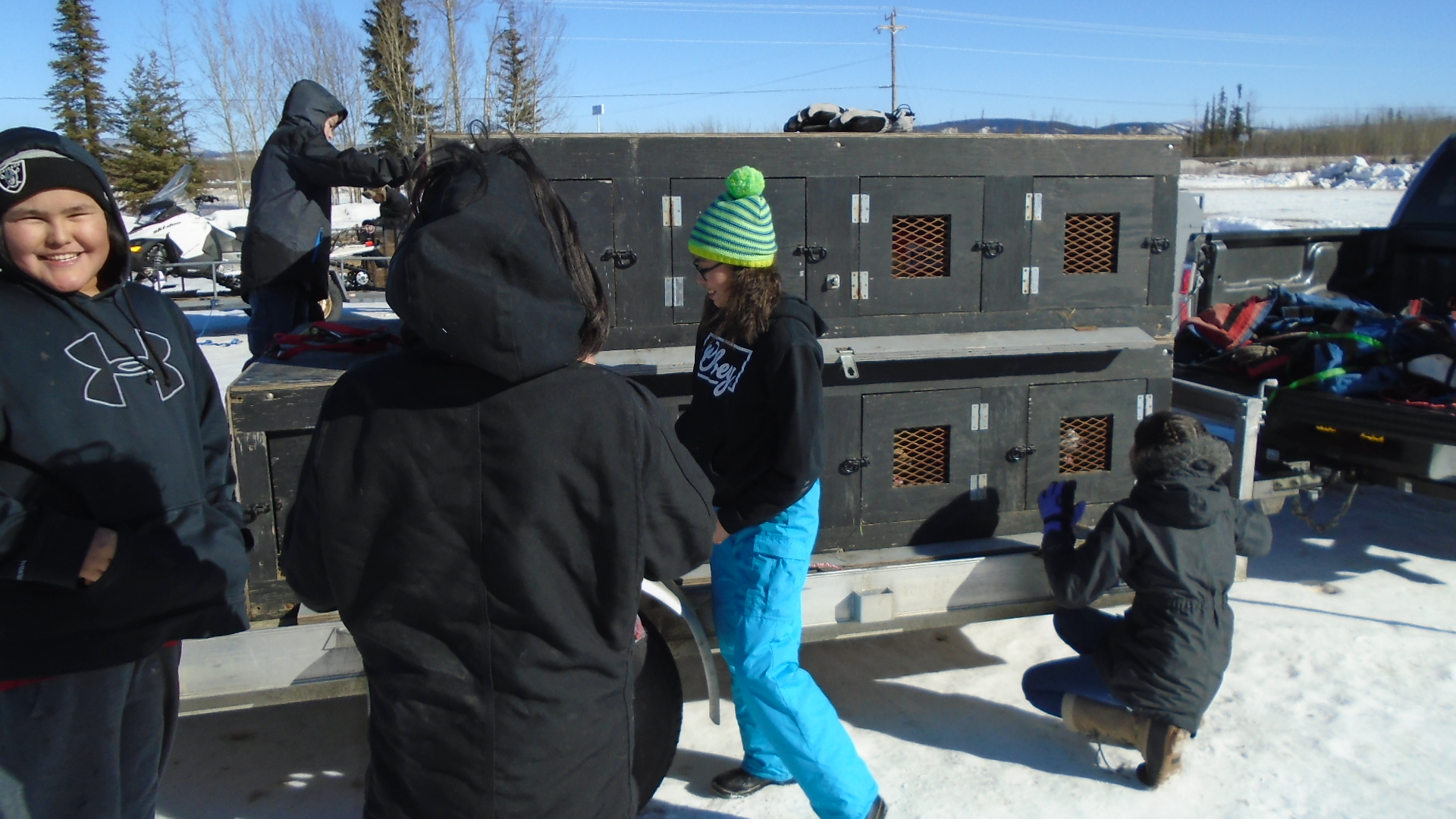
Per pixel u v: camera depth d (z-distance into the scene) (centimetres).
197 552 176
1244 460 375
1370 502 527
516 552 137
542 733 140
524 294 131
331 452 139
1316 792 265
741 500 234
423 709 141
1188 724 260
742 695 245
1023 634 370
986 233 312
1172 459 262
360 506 138
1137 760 284
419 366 140
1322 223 1736
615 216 286
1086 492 331
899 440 315
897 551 310
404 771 144
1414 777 270
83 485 164
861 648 361
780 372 222
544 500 137
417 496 137
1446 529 480
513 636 139
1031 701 290
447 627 140
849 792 233
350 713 319
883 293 306
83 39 4050
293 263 364
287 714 319
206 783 277
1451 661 338
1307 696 316
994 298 316
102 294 174
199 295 1387
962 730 303
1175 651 260
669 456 151
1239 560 302
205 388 195
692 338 296
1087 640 294
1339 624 369
